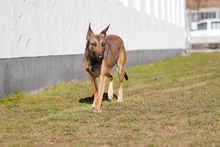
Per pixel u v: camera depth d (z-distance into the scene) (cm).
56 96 1410
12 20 1337
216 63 2919
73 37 1775
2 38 1283
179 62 3041
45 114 1109
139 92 1528
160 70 2403
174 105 1238
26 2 1419
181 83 1781
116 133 902
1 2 1278
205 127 951
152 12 2991
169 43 3572
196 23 4803
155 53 3073
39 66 1499
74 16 1781
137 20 2636
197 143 827
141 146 812
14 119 1045
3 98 1288
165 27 3406
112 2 2203
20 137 874
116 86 1694
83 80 1875
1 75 1282
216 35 4684
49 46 1571
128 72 2256
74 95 1434
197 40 4725
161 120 1024
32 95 1406
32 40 1455
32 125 976
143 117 1057
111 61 1195
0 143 832
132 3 2541
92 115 1083
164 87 1656
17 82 1367
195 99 1342
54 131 922
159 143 833
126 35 2417
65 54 1702
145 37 2808
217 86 1655
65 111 1137
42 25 1521
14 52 1347
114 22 2234
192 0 6756
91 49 1108
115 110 1159
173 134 897
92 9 1956
